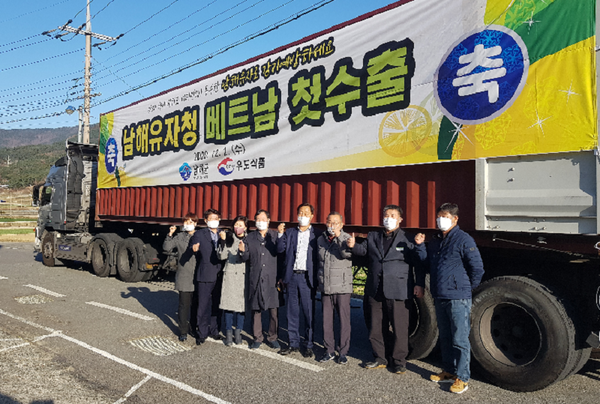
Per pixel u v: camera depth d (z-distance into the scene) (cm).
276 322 549
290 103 634
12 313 716
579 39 371
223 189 766
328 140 577
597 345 386
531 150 393
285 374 457
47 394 397
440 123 460
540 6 394
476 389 423
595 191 359
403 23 500
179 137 873
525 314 436
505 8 416
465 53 443
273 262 532
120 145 1081
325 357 498
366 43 537
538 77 392
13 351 521
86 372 454
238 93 730
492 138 420
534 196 391
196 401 387
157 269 1028
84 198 1254
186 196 860
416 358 500
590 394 411
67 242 1244
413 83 486
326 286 488
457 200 454
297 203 628
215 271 561
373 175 532
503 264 466
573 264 417
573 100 371
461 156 441
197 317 559
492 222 418
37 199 1384
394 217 458
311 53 605
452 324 413
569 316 391
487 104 423
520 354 431
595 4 365
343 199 566
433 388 423
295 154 623
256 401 388
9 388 410
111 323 657
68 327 632
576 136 368
